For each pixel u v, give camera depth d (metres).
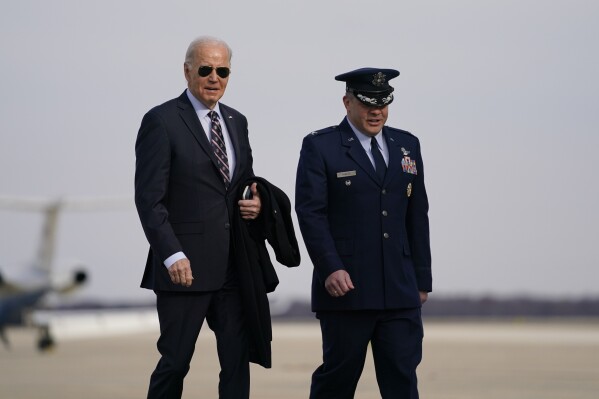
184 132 10.13
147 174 10.02
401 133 11.24
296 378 23.44
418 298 10.96
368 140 11.02
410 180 11.06
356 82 10.77
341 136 10.95
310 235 10.67
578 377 23.30
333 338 10.96
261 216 10.30
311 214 10.73
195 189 10.12
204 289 10.05
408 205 11.27
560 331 72.38
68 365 30.45
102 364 31.08
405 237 11.05
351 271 10.81
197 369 27.23
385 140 11.12
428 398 18.11
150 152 10.05
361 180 10.84
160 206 9.95
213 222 10.12
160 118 10.10
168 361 10.12
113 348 47.12
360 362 11.03
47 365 30.44
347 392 11.19
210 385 21.28
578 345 43.81
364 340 10.91
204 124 10.33
